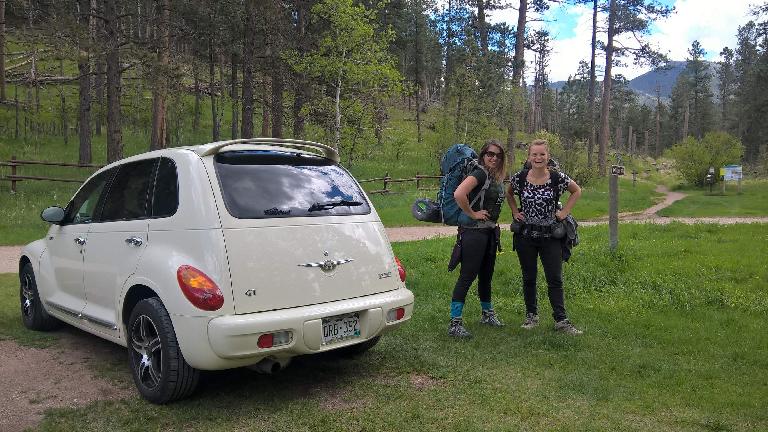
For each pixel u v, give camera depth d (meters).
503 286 7.46
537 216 5.47
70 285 5.00
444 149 29.89
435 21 55.44
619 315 6.14
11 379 4.33
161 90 21.03
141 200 4.34
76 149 29.64
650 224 12.77
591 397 3.88
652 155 98.12
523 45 32.69
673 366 4.54
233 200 3.79
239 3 23.27
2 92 30.94
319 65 22.38
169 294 3.63
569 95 81.00
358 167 32.72
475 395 3.92
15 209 16.20
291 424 3.47
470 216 5.26
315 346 3.72
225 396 3.94
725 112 94.69
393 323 4.20
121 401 3.87
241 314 3.52
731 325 5.73
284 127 26.59
